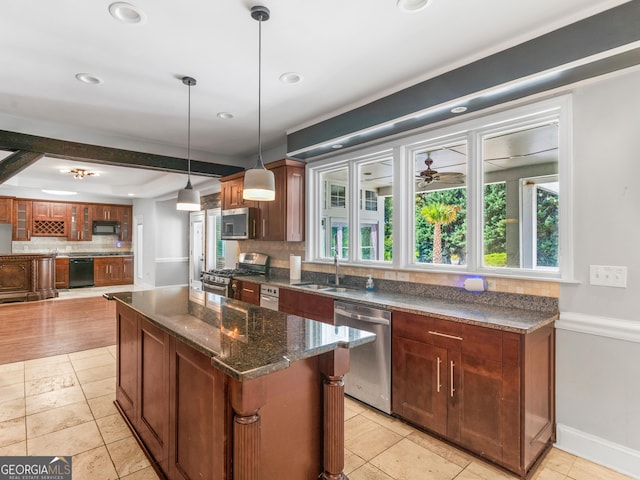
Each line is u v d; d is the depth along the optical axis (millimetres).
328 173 4203
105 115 3574
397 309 2504
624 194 2006
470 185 2727
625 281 2002
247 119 3678
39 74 2699
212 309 2250
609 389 2045
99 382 3201
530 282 2355
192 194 3082
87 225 9055
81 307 6352
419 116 2750
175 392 1807
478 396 2076
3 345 4223
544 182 2533
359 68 2580
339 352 1655
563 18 1978
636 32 1771
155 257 8414
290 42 2258
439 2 1862
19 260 6902
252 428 1361
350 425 2473
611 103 2049
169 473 1866
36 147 3729
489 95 2352
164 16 1990
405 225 3182
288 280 4133
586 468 2023
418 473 1996
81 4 1883
